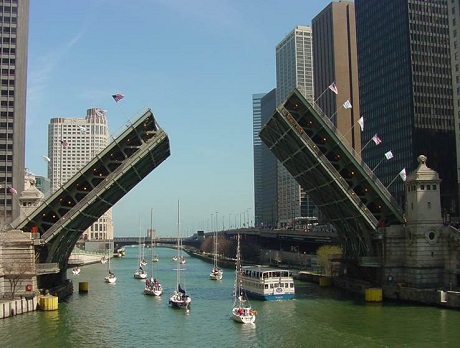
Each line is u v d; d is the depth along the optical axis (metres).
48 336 50.06
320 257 100.00
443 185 161.00
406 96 164.50
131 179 69.44
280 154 71.25
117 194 70.31
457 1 122.56
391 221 68.94
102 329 53.81
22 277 63.97
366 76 187.50
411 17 165.50
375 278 70.12
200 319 59.38
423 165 65.81
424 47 165.38
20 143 160.00
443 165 162.62
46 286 71.88
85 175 64.81
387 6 174.88
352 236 72.50
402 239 66.50
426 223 64.31
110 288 96.12
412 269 64.62
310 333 49.69
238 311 57.31
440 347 43.16
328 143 65.38
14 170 156.75
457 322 51.41
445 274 63.59
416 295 62.12
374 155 181.12
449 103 165.50
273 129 66.44
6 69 159.00
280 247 156.75
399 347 43.56
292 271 113.25
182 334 51.47
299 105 63.41
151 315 62.25
